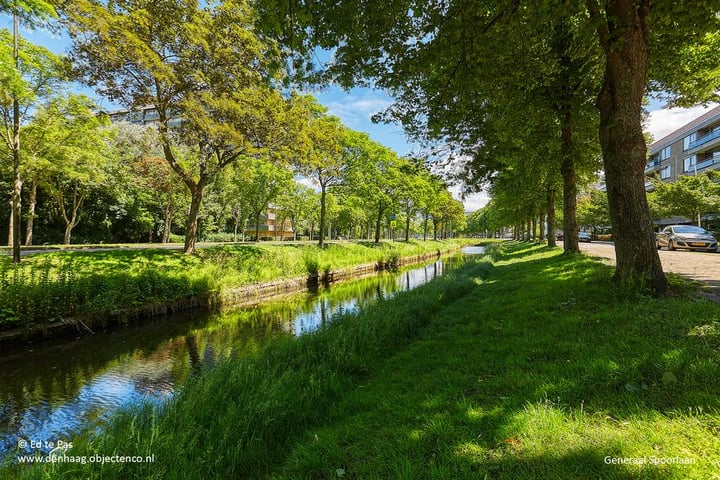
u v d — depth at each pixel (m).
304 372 4.55
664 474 1.75
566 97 9.42
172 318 10.40
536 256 15.94
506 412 2.65
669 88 9.50
